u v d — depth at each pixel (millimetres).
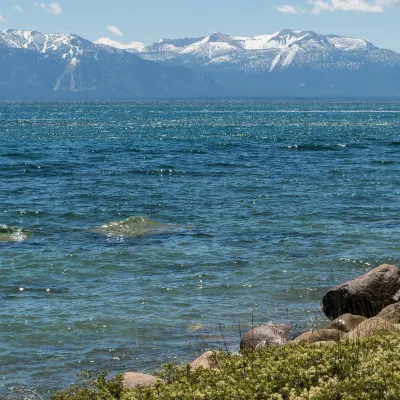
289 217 46031
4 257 34312
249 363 15438
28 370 20016
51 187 61312
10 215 46875
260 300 27438
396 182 64938
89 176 69812
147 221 42406
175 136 137500
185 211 48875
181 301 27125
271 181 65688
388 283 24188
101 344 22219
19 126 178500
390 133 147125
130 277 30859
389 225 43250
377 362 14125
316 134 143500
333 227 42531
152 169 75812
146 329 23688
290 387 13742
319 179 67250
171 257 34594
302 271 31984
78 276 31016
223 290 28812
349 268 32688
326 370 14219
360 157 90750
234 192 58281
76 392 16078
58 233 40969
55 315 25094
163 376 16188
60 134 143125
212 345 22094
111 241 38531
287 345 17344
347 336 18797
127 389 14969
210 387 13734
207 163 82875
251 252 35719
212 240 38719
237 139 127688
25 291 28406
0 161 84000
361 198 54781
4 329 23516
